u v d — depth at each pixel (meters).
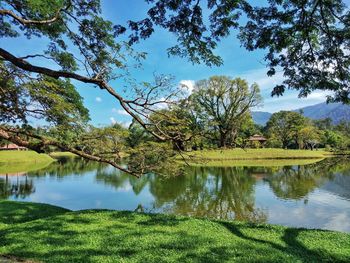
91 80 6.53
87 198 20.14
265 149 58.59
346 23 8.34
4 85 8.42
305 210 16.11
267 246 8.13
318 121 105.25
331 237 9.27
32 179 30.23
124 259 6.95
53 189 23.97
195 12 7.18
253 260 7.07
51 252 7.32
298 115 75.38
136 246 7.83
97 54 8.10
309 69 9.51
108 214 11.29
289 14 8.14
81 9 8.38
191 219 10.81
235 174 31.58
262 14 8.22
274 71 9.44
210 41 7.66
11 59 6.09
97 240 8.25
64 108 9.14
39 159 55.91
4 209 12.66
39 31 8.98
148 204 18.03
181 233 9.03
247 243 8.31
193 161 9.59
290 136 74.94
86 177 31.52
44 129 9.08
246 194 20.70
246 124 53.00
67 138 8.98
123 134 9.79
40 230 9.16
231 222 10.58
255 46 8.77
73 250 7.47
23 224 9.98
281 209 16.41
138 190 22.80
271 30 8.45
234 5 7.11
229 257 7.21
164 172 10.55
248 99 49.53
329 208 16.47
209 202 18.33
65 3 8.07
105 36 8.34
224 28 7.52
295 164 42.66
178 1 7.07
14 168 42.28
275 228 10.06
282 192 21.33
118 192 22.09
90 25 8.32
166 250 7.56
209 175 30.88
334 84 9.44
